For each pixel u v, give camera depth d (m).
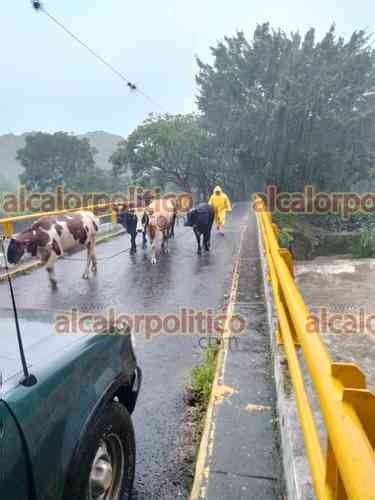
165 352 5.29
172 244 13.83
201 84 36.97
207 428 3.34
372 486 1.02
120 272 9.91
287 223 24.47
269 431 3.28
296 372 2.56
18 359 2.20
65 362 2.18
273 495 2.67
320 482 1.57
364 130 27.03
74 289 8.52
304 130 27.08
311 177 28.61
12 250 8.14
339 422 1.26
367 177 30.66
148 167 38.84
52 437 1.92
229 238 14.90
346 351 5.14
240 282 8.03
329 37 28.28
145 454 3.40
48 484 1.86
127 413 2.54
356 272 9.91
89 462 2.10
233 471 2.88
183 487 3.06
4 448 1.67
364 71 27.72
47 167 57.41
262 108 27.86
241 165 32.84
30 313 2.91
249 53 31.67
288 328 3.35
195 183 43.28
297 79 26.59
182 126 38.41
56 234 8.55
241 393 3.83
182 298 7.68
